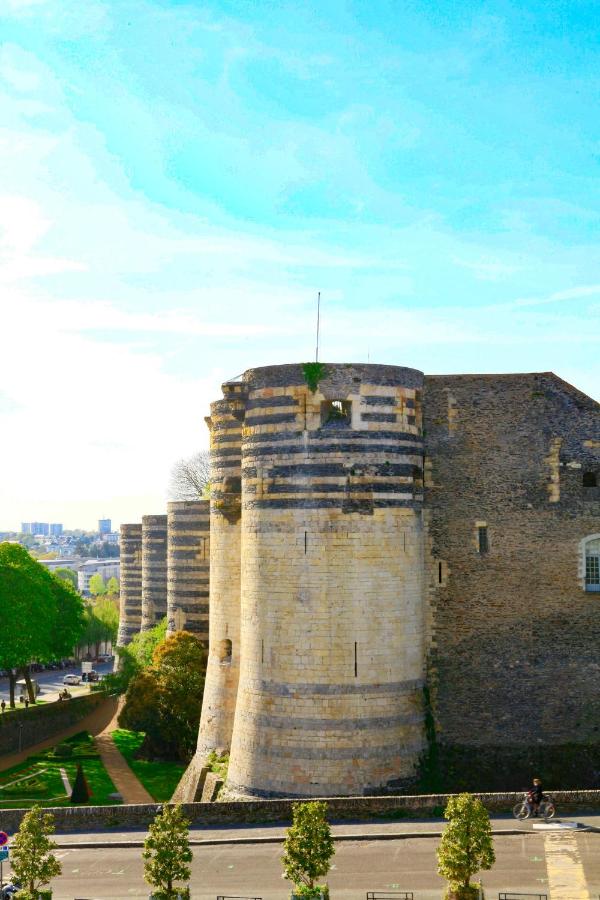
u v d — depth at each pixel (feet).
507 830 128.26
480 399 165.99
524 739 160.45
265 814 140.87
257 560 156.15
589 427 164.96
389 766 150.00
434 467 164.96
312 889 103.91
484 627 162.61
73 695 365.20
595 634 162.50
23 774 215.92
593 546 164.25
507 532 163.94
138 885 118.01
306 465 153.07
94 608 473.67
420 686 157.17
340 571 150.92
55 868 109.29
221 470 190.90
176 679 224.12
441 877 114.62
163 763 224.74
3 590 270.05
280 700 151.43
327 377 154.40
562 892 106.73
